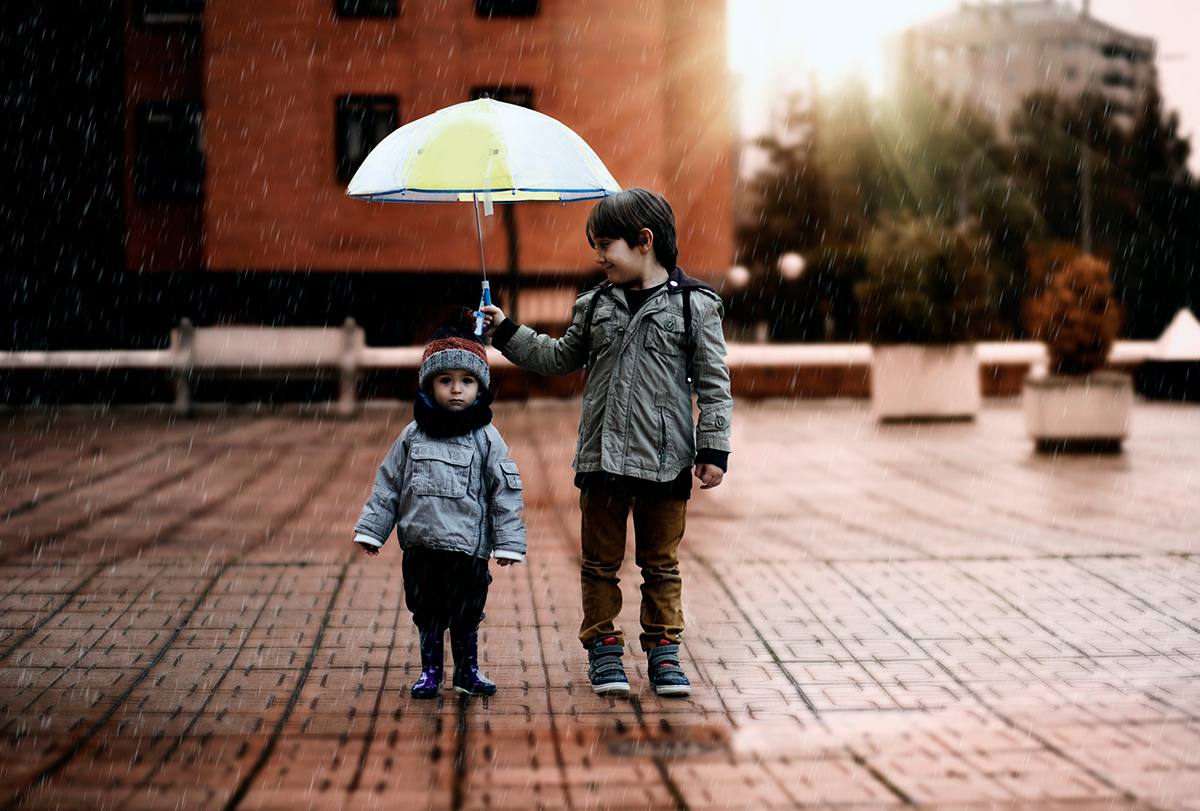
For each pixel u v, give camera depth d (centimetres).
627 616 521
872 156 3994
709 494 901
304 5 2205
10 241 2314
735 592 570
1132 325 3616
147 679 423
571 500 880
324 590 569
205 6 2191
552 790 318
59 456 1130
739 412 1653
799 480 978
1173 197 3947
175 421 1517
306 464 1093
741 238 4222
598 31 2264
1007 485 930
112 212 2339
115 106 2333
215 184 2216
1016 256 3388
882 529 744
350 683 420
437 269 2241
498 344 428
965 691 412
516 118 402
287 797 313
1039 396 1144
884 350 1481
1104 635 489
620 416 407
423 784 323
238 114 2214
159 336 2325
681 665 446
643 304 412
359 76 2231
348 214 2238
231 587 574
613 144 2286
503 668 441
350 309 2270
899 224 1513
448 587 396
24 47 2306
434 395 401
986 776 329
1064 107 4009
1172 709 391
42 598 547
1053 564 629
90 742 355
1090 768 335
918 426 1433
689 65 2356
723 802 310
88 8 2311
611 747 354
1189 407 1584
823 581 593
